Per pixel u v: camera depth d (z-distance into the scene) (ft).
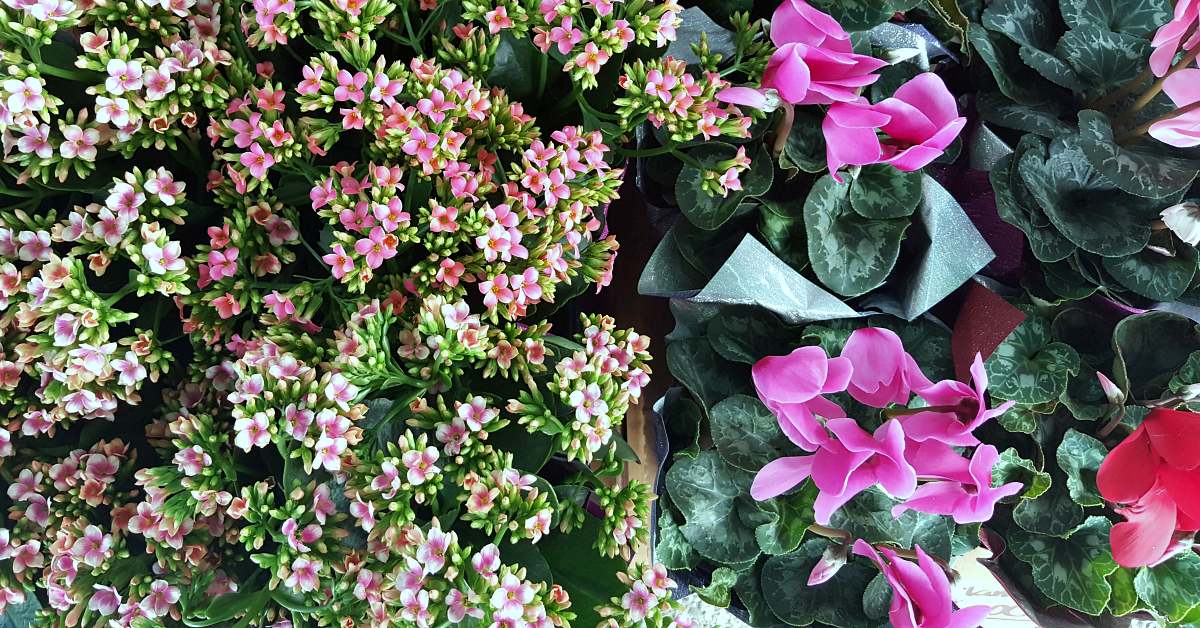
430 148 0.95
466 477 0.96
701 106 1.03
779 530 1.26
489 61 1.09
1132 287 1.20
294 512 0.94
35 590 1.11
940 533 1.29
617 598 0.98
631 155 1.14
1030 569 1.35
